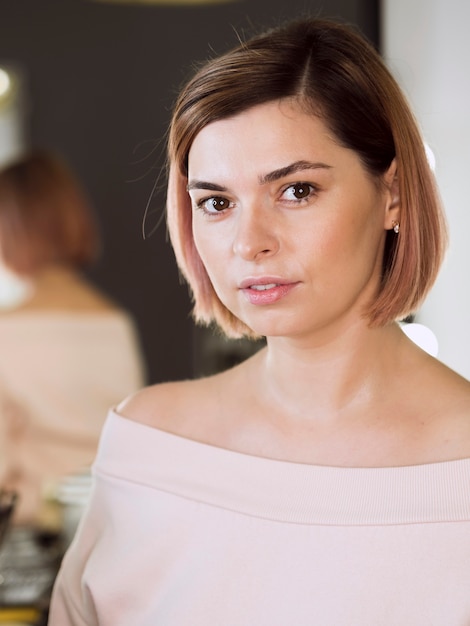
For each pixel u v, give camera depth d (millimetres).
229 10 3344
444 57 3061
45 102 3334
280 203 1205
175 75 3357
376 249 1263
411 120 1269
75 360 3176
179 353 3340
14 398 3125
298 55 1206
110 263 3297
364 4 3404
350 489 1271
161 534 1374
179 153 1282
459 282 3033
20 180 3246
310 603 1244
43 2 3334
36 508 3045
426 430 1275
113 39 3348
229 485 1351
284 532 1286
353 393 1318
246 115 1197
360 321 1297
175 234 1398
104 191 3330
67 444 3125
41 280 3201
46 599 2201
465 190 2971
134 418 1487
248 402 1411
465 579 1189
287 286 1214
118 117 3346
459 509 1210
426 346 3176
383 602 1212
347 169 1208
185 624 1306
